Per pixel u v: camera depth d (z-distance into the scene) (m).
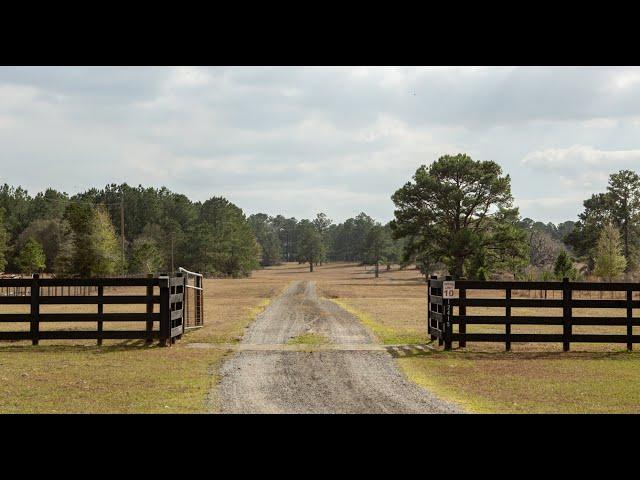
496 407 10.71
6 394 11.45
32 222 102.50
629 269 88.81
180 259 117.06
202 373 13.74
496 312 32.56
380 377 13.47
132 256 86.12
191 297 48.06
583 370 14.55
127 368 14.30
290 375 13.60
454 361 15.82
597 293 52.62
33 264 77.31
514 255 69.62
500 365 15.24
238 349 17.62
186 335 20.69
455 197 69.25
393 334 21.44
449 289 18.02
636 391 12.08
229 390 11.94
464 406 10.76
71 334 18.14
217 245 120.75
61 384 12.38
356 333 21.75
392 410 10.46
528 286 17.95
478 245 67.00
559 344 19.50
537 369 14.67
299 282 90.56
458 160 71.50
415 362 15.62
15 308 37.12
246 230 142.50
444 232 71.94
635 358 16.55
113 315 18.16
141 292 56.31
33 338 18.11
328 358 16.09
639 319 17.97
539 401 11.19
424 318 28.20
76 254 65.25
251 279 109.75
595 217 94.81
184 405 10.69
